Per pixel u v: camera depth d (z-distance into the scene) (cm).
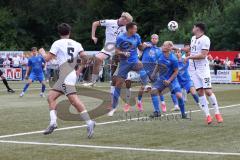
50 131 1916
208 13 9819
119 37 2562
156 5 11162
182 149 1641
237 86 6150
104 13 12019
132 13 11362
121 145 1719
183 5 11125
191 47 2303
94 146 1698
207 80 2278
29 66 4153
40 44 12938
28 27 12875
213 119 2505
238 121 2414
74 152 1587
